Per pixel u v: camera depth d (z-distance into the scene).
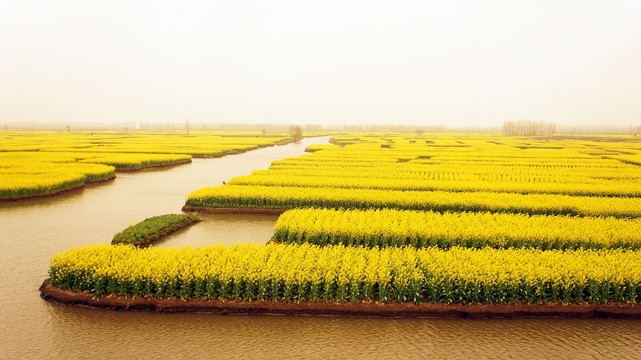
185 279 12.14
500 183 33.31
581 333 11.09
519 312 11.94
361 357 9.88
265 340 10.56
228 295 12.34
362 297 12.54
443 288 12.37
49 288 12.90
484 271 12.77
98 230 21.23
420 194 27.47
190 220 23.17
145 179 40.47
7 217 23.84
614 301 12.41
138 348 10.14
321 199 25.78
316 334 10.88
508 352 10.18
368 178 36.09
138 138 115.38
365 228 18.14
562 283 12.23
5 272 14.95
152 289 12.45
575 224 19.31
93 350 10.04
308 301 12.30
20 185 28.95
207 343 10.39
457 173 41.34
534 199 26.25
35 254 17.12
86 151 65.25
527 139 142.12
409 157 57.97
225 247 15.04
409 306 12.10
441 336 10.86
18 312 11.83
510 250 15.34
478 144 101.19
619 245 16.80
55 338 10.54
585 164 51.41
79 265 12.80
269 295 12.45
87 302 12.20
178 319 11.57
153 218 22.06
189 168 50.47
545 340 10.73
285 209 26.03
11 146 73.19
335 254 14.22
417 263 13.94
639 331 11.23
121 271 12.37
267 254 14.35
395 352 10.11
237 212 26.02
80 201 28.94
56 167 40.44
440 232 17.52
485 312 11.90
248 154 72.56
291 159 53.44
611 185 33.28
